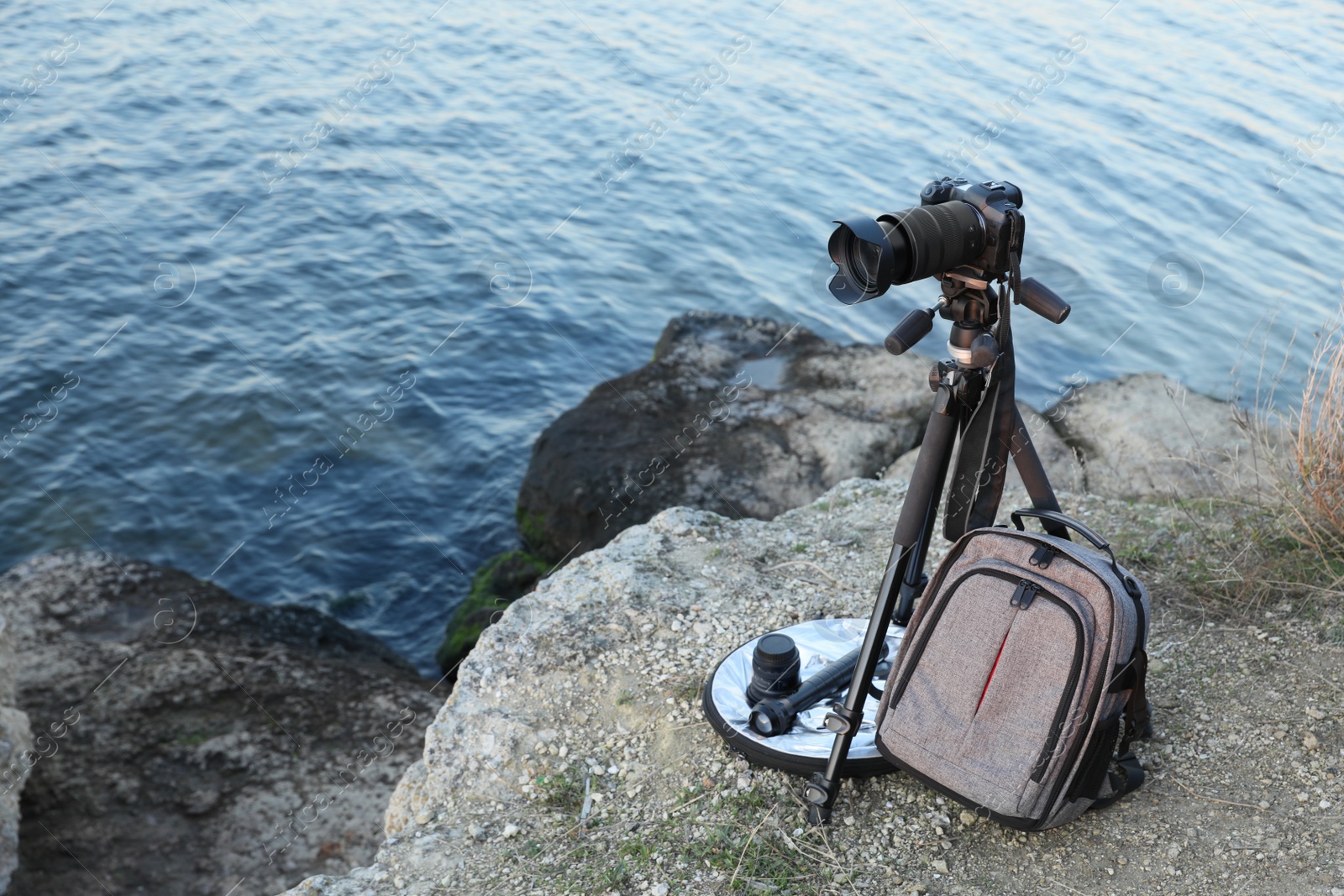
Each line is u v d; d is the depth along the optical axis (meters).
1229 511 3.21
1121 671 1.74
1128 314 7.40
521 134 11.59
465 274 9.11
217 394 7.56
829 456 6.49
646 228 9.75
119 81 11.94
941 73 12.79
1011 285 1.83
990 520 2.16
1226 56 12.54
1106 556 1.88
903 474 5.96
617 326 8.59
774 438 6.72
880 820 2.03
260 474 7.02
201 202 9.71
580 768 2.31
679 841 2.00
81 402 7.31
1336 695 2.22
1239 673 2.38
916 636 1.92
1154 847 1.88
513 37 14.38
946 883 1.85
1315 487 2.83
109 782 4.40
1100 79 12.02
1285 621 2.55
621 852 1.99
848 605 2.87
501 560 6.50
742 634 2.72
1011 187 1.88
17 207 9.23
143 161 10.29
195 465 7.01
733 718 2.24
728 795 2.11
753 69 13.20
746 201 10.31
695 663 2.60
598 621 2.81
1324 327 3.09
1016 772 1.76
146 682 5.09
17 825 3.99
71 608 5.73
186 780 4.48
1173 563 2.92
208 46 13.21
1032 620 1.77
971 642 1.83
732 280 9.15
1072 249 8.30
